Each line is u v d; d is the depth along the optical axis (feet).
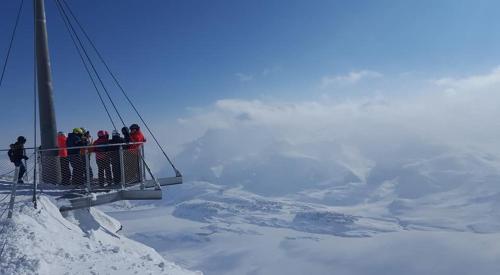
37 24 61.87
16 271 31.99
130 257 43.21
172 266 43.62
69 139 62.59
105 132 64.28
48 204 50.57
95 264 37.45
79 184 61.26
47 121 62.59
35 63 62.54
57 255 37.83
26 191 56.24
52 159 60.70
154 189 60.70
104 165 62.44
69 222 51.29
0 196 52.01
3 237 36.88
